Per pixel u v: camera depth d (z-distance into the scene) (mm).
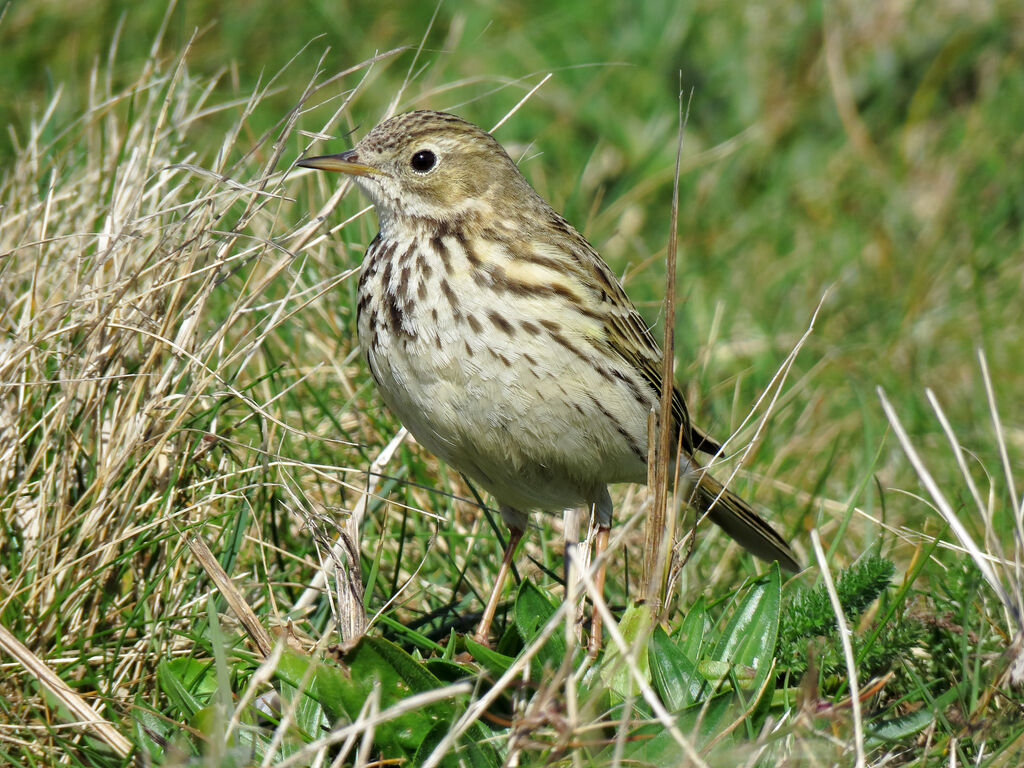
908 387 14867
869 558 9398
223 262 10203
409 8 18891
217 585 8984
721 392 14109
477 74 18125
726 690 8445
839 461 13570
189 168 10234
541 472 10047
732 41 19203
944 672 9320
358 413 12109
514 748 7398
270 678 8922
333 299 12695
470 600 10594
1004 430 14070
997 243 17281
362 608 9258
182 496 10141
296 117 10461
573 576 8906
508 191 10367
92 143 13016
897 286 16984
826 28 19047
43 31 17719
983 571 8391
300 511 10109
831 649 9055
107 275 10695
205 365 9758
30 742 8492
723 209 17844
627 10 19344
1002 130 18469
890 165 18531
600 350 9867
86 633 9391
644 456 10328
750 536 11094
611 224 16625
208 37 18109
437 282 9680
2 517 9586
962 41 19047
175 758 7465
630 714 7883
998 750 8031
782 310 16312
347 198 13414
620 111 18297
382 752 8383
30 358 10031
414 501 11320
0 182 13680
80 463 10133
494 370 9562
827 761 7836
